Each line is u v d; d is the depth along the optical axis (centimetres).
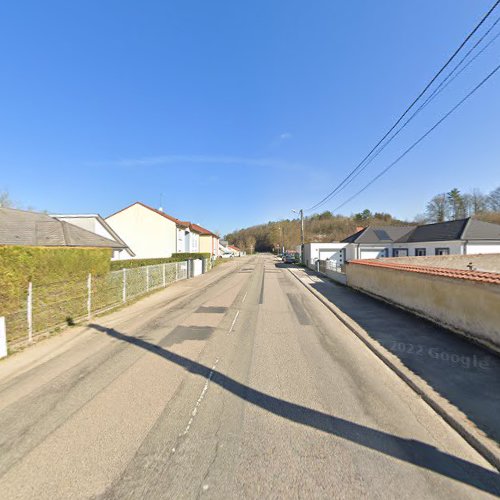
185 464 267
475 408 350
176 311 948
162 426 324
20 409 361
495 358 500
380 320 775
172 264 1752
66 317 788
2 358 531
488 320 531
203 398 386
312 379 445
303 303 1088
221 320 823
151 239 3041
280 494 234
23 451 285
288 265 3612
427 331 665
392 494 235
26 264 679
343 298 1145
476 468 266
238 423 330
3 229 1627
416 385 409
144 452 283
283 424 328
